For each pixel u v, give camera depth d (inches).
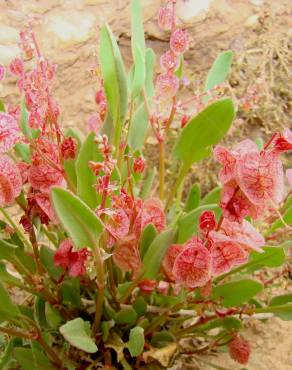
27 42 6.3
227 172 5.7
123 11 12.2
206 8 12.3
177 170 11.2
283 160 11.0
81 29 11.7
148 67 8.1
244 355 7.4
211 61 12.4
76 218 5.6
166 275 6.8
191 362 8.5
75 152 6.7
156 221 6.8
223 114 6.4
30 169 6.5
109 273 7.3
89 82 11.8
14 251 7.0
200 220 6.0
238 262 6.0
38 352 7.1
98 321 7.3
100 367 7.7
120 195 6.2
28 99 6.4
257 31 12.6
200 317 7.4
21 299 9.3
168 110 8.2
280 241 9.2
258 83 8.8
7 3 11.6
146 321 7.3
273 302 7.5
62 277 6.9
